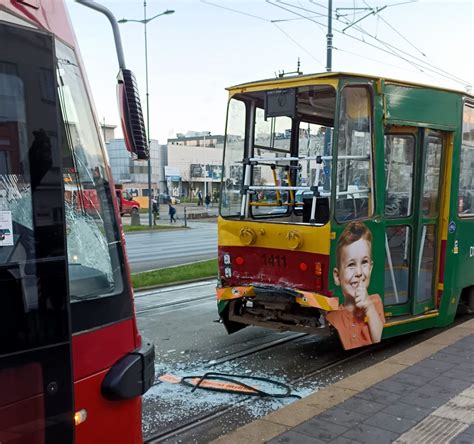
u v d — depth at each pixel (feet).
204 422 14.43
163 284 34.22
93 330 7.84
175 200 196.44
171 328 23.99
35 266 6.88
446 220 21.84
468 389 14.42
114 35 8.61
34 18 7.21
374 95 18.35
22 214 6.82
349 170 17.94
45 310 6.95
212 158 245.04
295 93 18.76
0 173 6.66
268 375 18.10
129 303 8.61
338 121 17.33
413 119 19.77
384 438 11.75
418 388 14.56
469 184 23.12
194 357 19.94
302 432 12.11
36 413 6.84
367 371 16.02
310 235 17.88
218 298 20.47
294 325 18.97
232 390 16.48
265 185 21.33
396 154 19.75
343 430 12.17
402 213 20.27
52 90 7.17
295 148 21.99
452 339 19.34
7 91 6.75
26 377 6.77
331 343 21.84
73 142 7.88
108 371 8.07
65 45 7.91
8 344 6.64
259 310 20.25
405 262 20.58
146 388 8.57
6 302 6.64
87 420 7.70
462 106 22.02
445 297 22.11
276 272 19.07
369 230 18.61
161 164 226.38
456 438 11.59
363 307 18.61
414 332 22.85
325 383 17.38
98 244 8.20
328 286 17.62
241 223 19.93
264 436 11.97
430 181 21.25
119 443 8.28
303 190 19.62
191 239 77.15
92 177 8.29
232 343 21.74
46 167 7.04
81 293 7.73
